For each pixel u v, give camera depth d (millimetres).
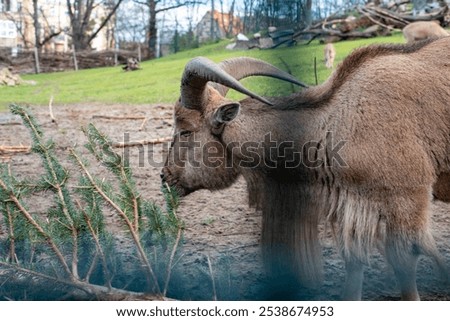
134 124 13977
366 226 4973
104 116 14898
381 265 6004
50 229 4898
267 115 5434
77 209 5477
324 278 5789
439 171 5133
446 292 5453
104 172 9391
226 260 5668
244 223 7238
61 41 60219
